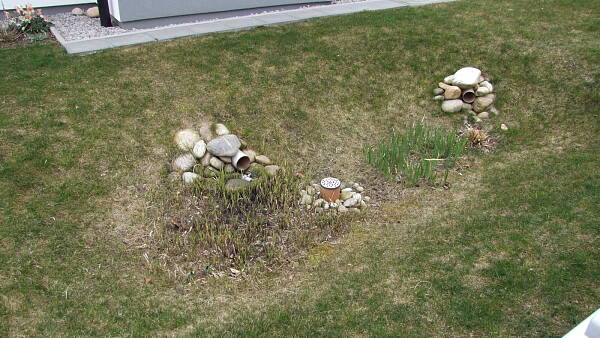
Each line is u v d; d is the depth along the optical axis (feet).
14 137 17.21
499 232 14.34
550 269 12.65
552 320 11.12
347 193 16.79
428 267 13.12
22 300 11.72
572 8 29.91
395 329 11.10
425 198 16.75
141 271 13.10
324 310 11.79
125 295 12.23
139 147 17.72
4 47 24.18
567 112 21.34
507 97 22.45
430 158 18.99
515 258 13.17
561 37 25.85
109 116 18.78
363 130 20.36
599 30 26.32
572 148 19.21
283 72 22.52
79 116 18.56
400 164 18.25
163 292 12.44
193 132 18.33
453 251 13.70
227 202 15.76
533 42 25.48
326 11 30.55
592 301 11.59
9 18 27.81
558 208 15.25
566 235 13.93
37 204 14.89
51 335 10.86
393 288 12.44
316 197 16.62
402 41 25.70
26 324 11.10
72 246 13.64
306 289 12.64
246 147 18.35
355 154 19.12
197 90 20.71
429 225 15.14
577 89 22.25
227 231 14.37
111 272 12.94
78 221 14.56
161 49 23.62
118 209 15.25
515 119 21.45
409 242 14.35
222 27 26.94
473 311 11.50
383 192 17.13
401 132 20.45
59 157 16.69
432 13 29.58
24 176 15.78
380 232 14.99
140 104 19.57
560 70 23.35
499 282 12.35
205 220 15.11
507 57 24.49
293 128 19.81
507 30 26.81
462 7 30.76
